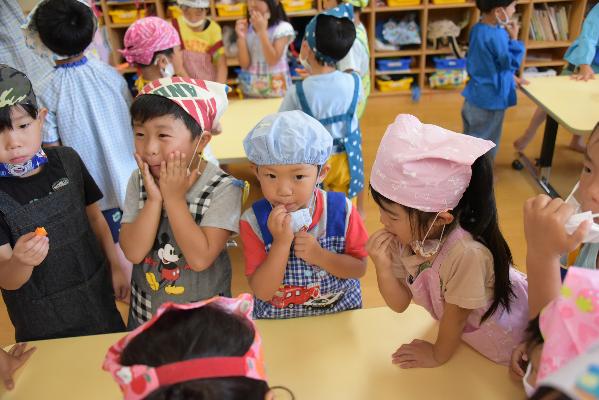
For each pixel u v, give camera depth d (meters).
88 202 1.43
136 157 1.12
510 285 0.98
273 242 1.10
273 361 1.03
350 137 2.14
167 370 0.54
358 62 2.72
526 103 4.22
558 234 0.80
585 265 1.04
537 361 0.79
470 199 0.93
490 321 1.00
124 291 1.59
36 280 1.31
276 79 3.00
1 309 2.34
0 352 1.04
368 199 3.03
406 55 4.49
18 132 1.14
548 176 3.06
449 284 0.96
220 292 1.28
